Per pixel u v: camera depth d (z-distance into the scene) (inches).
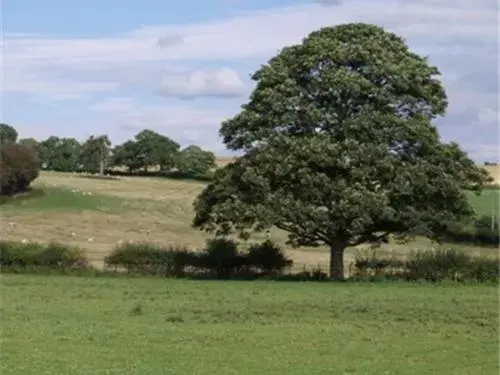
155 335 1358.3
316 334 1396.4
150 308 1736.0
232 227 2837.1
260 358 1175.6
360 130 2556.6
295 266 2955.2
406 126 2576.3
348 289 2242.9
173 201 5128.0
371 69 2640.3
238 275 2667.3
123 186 5565.9
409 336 1390.3
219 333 1389.0
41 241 3703.3
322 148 2514.8
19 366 1094.4
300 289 2222.0
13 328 1424.7
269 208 2541.8
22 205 4643.2
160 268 2662.4
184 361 1146.0
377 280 2551.7
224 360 1157.1
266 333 1400.1
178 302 1859.0
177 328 1444.4
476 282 2509.8
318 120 2603.3
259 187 2578.7
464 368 1128.8
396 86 2647.6
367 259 2672.2
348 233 2586.1
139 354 1191.6
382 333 1419.8
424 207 2598.4
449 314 1669.5
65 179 5629.9
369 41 2691.9
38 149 6264.8
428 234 2600.9
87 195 5002.5
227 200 2635.3
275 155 2559.1
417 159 2600.9
